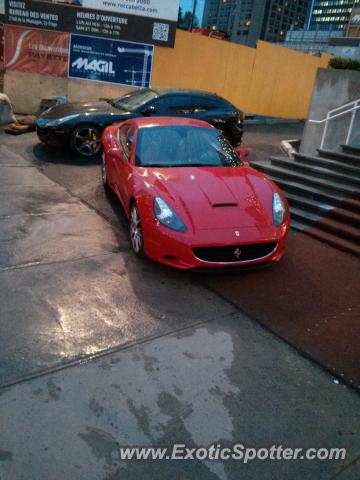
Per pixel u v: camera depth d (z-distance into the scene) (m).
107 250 4.73
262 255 4.21
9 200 5.96
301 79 16.64
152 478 2.24
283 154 10.31
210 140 5.51
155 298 3.88
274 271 4.57
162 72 12.70
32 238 4.85
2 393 2.66
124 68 12.35
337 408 2.81
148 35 12.05
